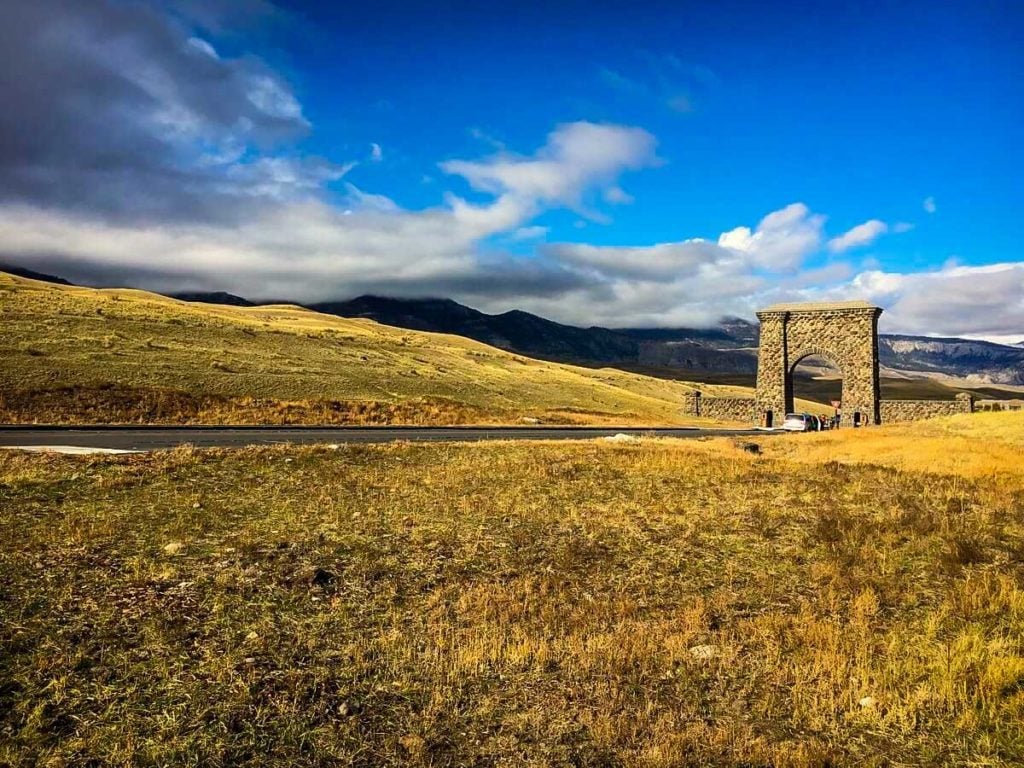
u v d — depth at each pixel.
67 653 6.83
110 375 39.28
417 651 7.43
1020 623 8.19
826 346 60.69
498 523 12.93
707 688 6.85
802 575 10.40
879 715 6.23
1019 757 5.58
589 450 23.28
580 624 8.19
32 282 68.06
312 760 5.48
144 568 9.45
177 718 5.90
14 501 12.44
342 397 48.00
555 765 5.48
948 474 19.81
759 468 20.52
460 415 49.19
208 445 21.80
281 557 10.30
